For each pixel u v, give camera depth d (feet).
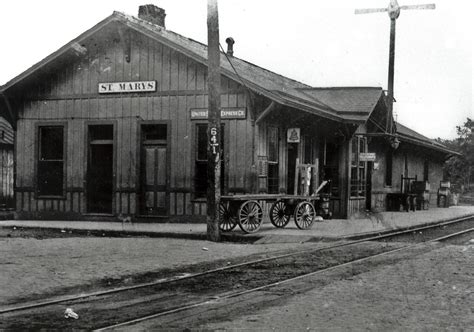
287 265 39.86
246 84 62.44
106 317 24.80
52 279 33.01
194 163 66.69
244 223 56.34
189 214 66.95
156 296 29.27
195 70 66.69
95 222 68.13
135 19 70.33
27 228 62.69
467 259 42.57
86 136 70.59
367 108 79.56
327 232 58.59
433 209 118.21
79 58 70.74
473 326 23.22
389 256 44.34
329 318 24.44
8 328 22.97
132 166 68.90
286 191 71.56
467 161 198.18
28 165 72.33
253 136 63.82
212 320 24.09
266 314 25.16
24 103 72.69
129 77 69.10
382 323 23.65
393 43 83.76
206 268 38.14
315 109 67.21
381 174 98.37
